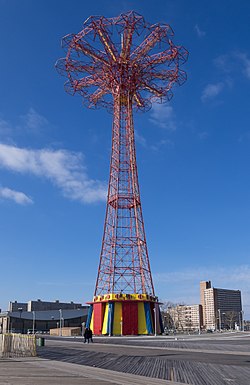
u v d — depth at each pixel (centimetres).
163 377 2338
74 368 2886
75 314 16812
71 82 8962
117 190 9056
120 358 3600
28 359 3706
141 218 9075
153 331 8956
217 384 2066
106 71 9050
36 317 16475
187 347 5116
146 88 9381
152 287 9088
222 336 9538
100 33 8094
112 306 8756
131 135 9406
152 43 8469
